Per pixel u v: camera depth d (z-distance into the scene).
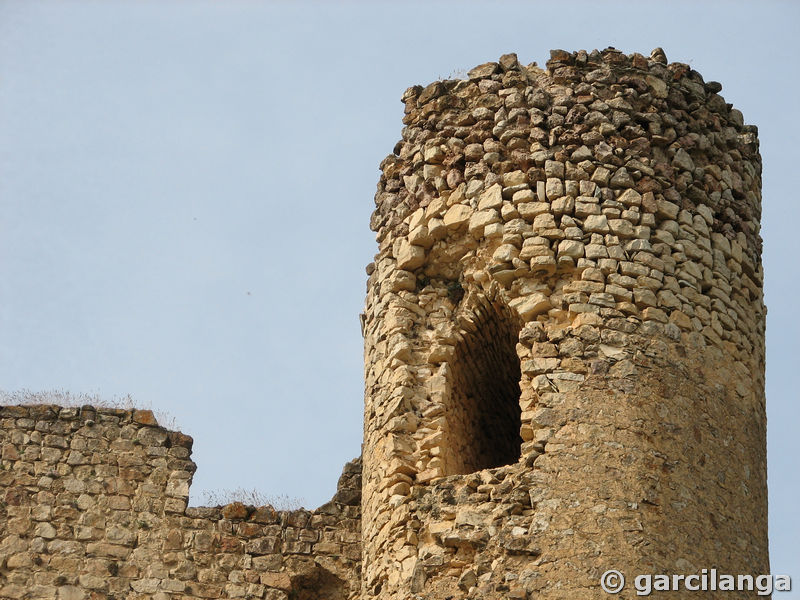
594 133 26.80
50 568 28.86
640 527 24.20
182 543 29.25
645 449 24.78
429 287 27.34
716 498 25.08
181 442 30.05
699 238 26.70
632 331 25.61
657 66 27.72
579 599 23.73
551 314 25.81
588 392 25.11
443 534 25.00
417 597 24.80
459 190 27.00
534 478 24.67
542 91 27.27
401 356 26.89
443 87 28.11
